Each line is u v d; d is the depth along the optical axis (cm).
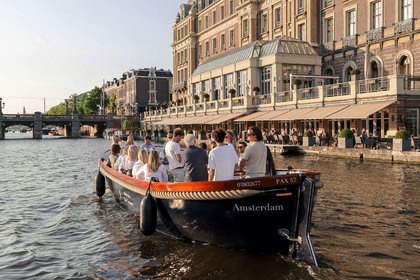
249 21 5691
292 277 751
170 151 1078
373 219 1100
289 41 4319
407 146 2350
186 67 7944
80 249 962
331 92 3350
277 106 3972
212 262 833
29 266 860
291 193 795
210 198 837
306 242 791
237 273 778
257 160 842
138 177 1130
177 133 1084
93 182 1975
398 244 905
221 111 4897
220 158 855
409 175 1822
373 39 3662
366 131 2870
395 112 2778
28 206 1439
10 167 2811
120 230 1100
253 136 848
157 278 778
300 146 3125
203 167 914
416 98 2812
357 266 790
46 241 1027
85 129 11831
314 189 794
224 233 872
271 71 4312
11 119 8838
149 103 11231
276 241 832
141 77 11294
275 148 3231
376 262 807
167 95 11538
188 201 891
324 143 3102
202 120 4912
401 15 3469
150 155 1050
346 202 1300
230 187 803
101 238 1038
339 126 3428
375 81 2986
